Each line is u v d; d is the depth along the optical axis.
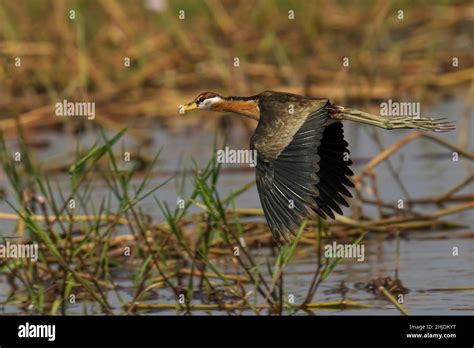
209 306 11.82
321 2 25.33
